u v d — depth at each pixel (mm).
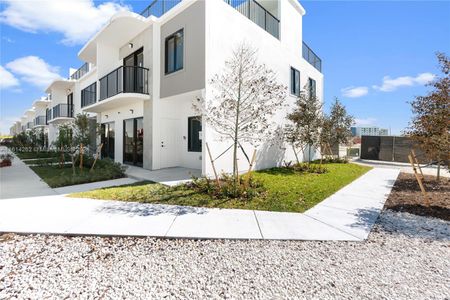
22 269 2744
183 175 8641
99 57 12539
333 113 12883
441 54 4703
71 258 3002
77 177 7891
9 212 4625
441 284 2443
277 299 2221
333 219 4340
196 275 2617
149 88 10258
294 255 3064
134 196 5844
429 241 3461
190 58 8484
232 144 8484
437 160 5059
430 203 5340
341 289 2365
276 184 7211
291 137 10336
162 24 10000
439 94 4754
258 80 6812
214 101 8000
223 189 5953
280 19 11727
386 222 4223
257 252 3148
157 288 2387
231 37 8742
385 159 16047
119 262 2898
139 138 11328
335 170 10688
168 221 4188
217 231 3768
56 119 21297
